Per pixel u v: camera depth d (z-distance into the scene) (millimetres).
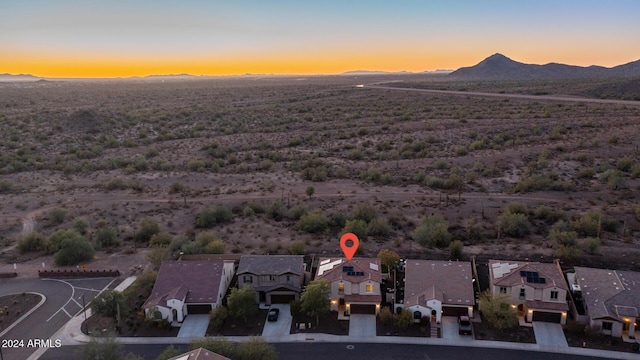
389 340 45500
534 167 104000
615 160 106312
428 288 49500
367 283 49688
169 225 78812
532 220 76250
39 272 60500
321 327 47812
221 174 110125
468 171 105438
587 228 68750
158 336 46969
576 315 46688
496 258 61469
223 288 53250
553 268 50156
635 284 48562
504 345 44219
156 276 55594
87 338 46750
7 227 79875
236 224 78250
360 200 88750
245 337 46469
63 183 105438
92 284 58250
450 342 44875
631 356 42312
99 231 72000
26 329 48562
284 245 68062
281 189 97250
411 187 96375
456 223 75688
